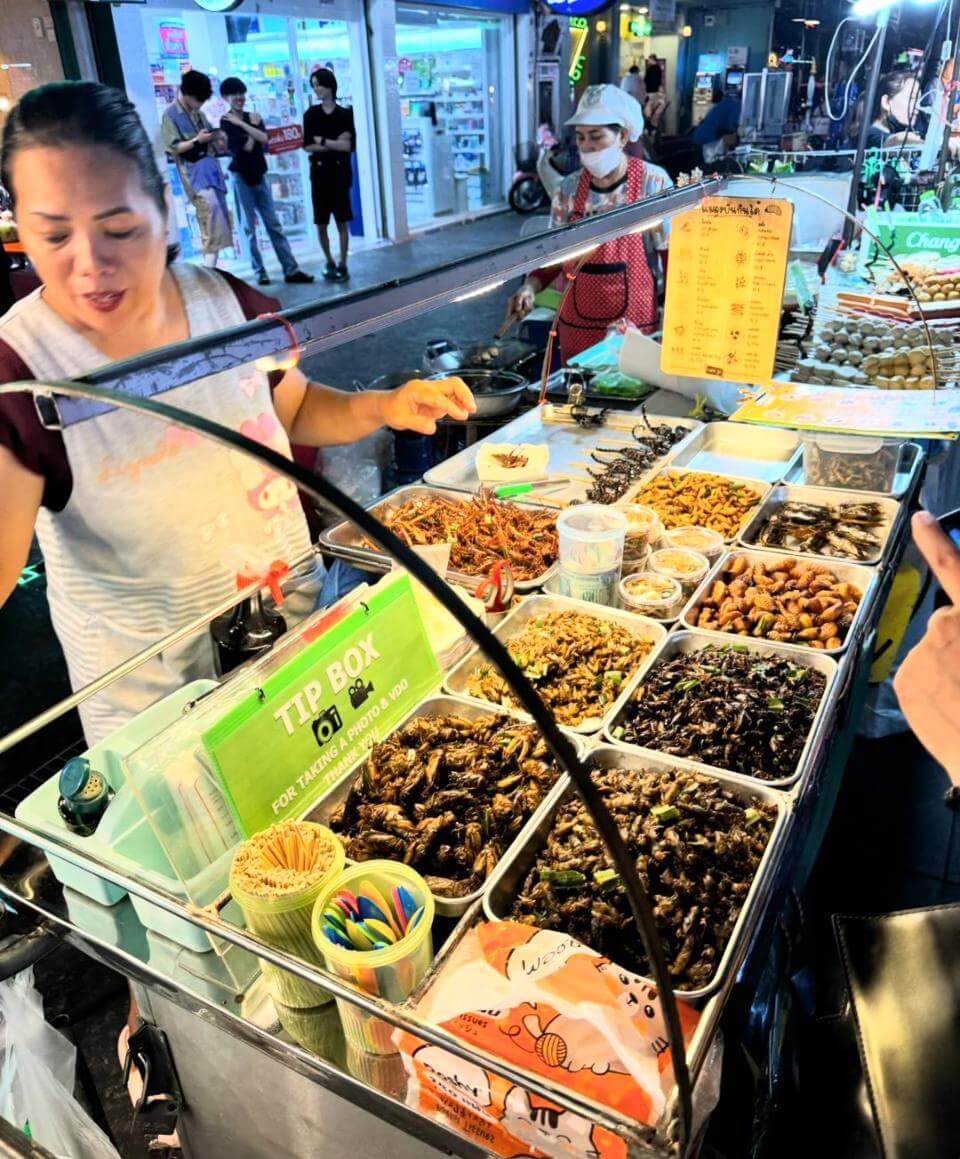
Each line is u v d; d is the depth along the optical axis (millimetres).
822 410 2492
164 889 1140
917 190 5266
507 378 3352
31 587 3889
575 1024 934
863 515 2332
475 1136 963
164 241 1438
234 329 955
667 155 7918
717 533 2234
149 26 9109
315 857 1115
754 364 2215
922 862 2594
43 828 1218
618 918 1165
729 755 1486
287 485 1821
